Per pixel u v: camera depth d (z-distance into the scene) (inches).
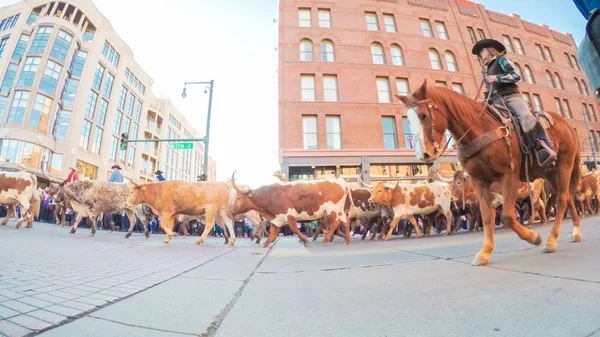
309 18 860.0
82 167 1469.0
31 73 1284.4
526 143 123.7
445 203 353.7
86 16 1501.0
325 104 756.0
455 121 121.2
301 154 710.5
